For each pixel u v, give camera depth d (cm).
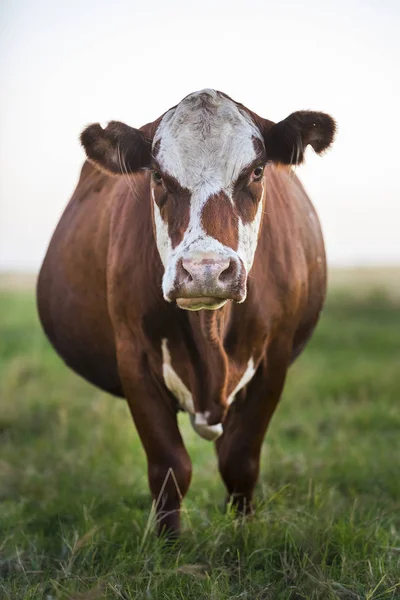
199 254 657
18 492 1032
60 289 991
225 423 879
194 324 777
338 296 3778
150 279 789
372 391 1652
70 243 974
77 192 1043
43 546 853
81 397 1567
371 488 1043
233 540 799
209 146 714
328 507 904
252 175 722
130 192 855
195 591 714
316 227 979
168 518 817
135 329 821
